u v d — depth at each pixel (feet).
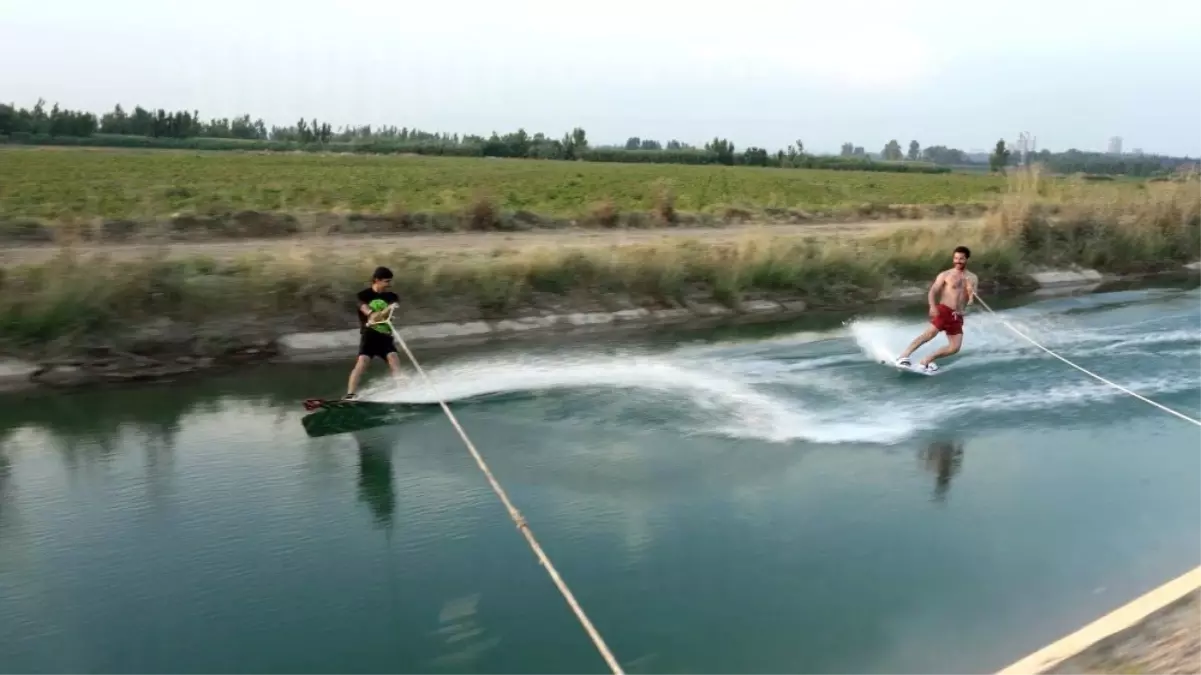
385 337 36.40
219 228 67.97
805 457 31.86
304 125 401.49
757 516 27.07
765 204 118.52
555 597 22.38
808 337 51.52
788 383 41.01
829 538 25.61
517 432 34.27
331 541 25.46
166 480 29.76
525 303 53.67
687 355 46.39
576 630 20.80
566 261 56.39
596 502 28.04
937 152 568.00
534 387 40.06
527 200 119.24
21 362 39.96
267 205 96.78
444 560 24.35
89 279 42.98
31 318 40.86
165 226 66.03
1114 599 22.13
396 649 20.04
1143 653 16.90
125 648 20.08
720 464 31.17
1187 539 25.63
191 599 22.22
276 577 23.35
